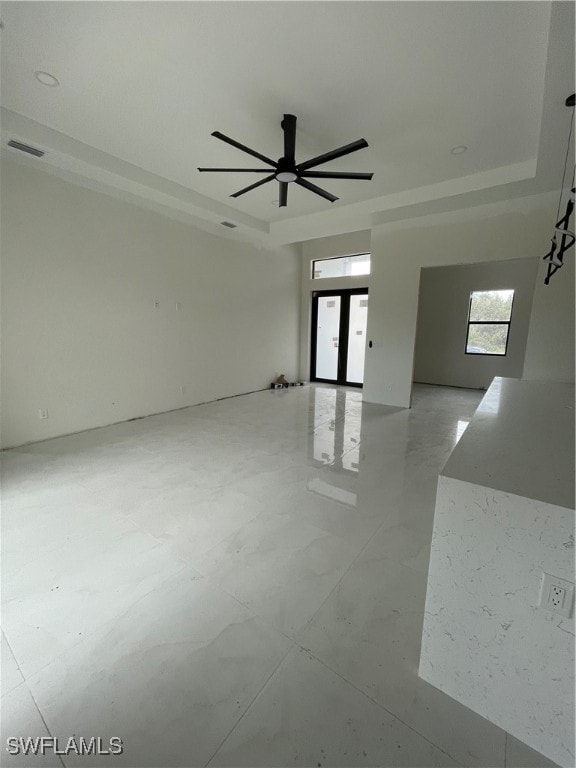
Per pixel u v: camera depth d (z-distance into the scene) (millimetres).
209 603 1604
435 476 2965
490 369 6926
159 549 1986
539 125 2775
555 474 1108
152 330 4715
